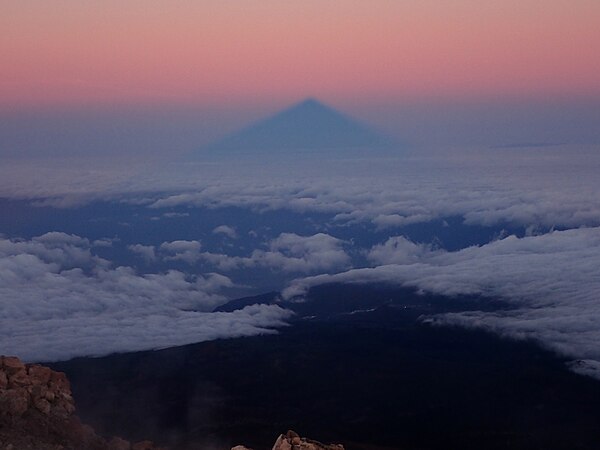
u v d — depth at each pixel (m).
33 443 11.62
